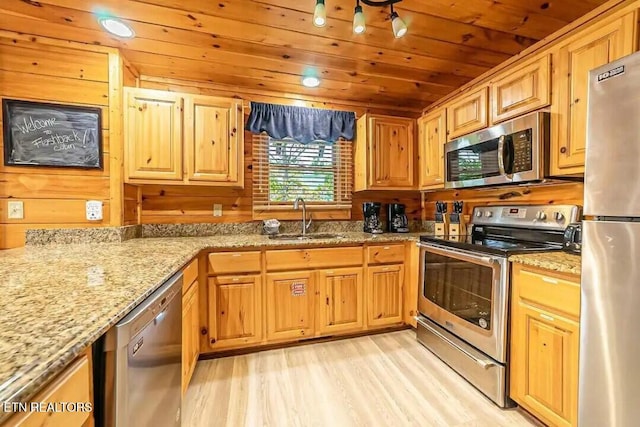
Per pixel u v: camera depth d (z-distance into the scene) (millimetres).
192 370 1872
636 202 1012
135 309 923
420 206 3316
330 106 3033
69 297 876
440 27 1832
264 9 1664
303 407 1643
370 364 2100
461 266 1980
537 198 2100
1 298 860
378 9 1649
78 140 1993
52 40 1942
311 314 2385
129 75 2295
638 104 1004
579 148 1538
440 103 3059
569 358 1338
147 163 2205
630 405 1051
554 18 1749
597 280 1144
